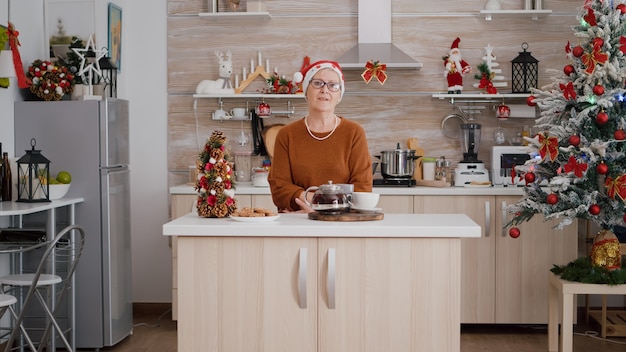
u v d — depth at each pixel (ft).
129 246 16.63
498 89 19.15
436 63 19.22
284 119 19.48
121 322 16.16
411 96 19.26
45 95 15.46
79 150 15.43
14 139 15.52
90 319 15.55
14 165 15.02
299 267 9.39
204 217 10.43
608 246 14.35
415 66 18.19
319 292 9.46
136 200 19.65
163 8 19.49
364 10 18.97
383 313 9.44
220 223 9.66
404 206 17.42
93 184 15.43
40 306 15.12
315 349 9.49
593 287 13.79
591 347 16.08
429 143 19.29
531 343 16.55
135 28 19.54
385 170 18.03
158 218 19.65
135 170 19.65
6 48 14.48
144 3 19.49
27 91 16.08
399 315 9.44
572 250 17.22
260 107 18.89
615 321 17.39
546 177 15.10
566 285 13.83
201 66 19.54
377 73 17.43
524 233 17.29
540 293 17.31
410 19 19.20
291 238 9.47
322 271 9.45
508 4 19.11
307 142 12.05
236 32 19.47
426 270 9.43
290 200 11.85
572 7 18.99
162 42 19.53
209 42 19.49
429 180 18.42
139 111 19.63
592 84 14.16
